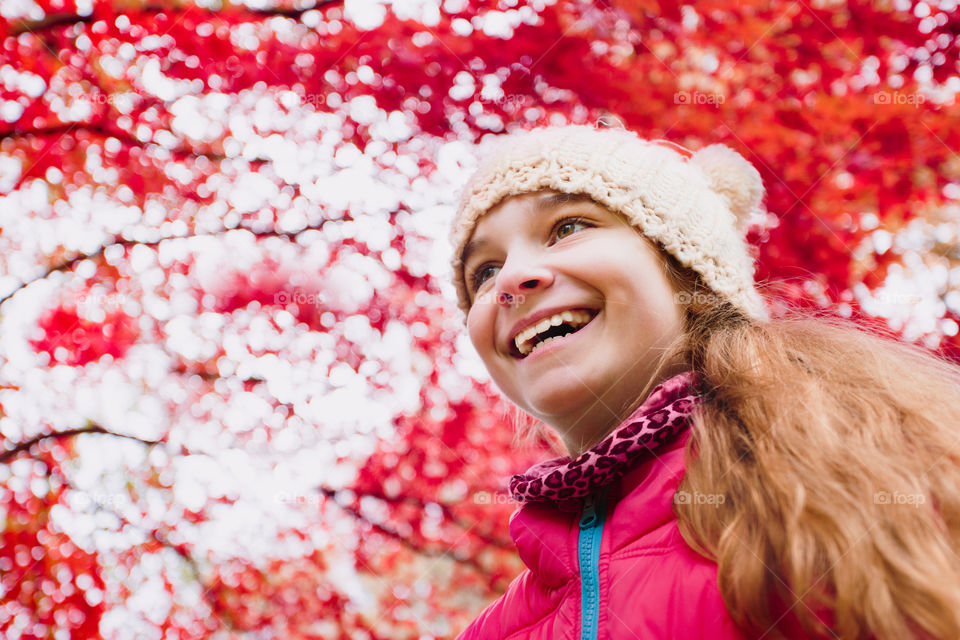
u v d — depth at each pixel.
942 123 3.60
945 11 3.47
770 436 1.00
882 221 3.78
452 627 4.90
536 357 1.21
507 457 4.52
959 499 0.91
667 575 0.98
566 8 3.70
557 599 1.13
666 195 1.33
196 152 4.41
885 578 0.83
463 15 3.83
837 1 3.56
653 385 1.20
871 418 1.03
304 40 4.07
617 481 1.15
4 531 4.15
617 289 1.20
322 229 4.52
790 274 3.57
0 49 3.85
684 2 3.58
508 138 1.52
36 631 4.03
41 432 4.45
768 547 0.90
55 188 4.31
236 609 4.65
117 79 4.12
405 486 4.68
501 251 1.40
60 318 4.39
